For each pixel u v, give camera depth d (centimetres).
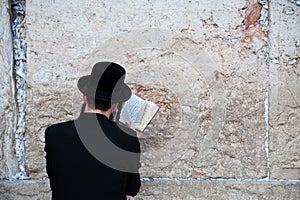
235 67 304
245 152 304
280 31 304
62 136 242
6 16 304
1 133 300
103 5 303
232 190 301
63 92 302
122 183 243
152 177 302
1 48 303
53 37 303
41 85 302
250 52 304
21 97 309
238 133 304
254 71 304
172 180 300
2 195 298
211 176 303
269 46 304
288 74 304
